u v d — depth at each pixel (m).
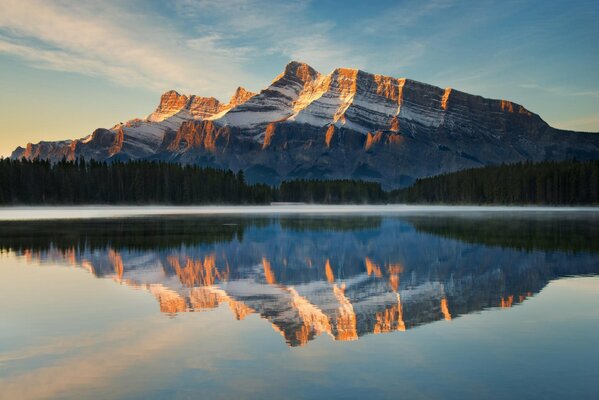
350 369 11.70
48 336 14.38
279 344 13.61
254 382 10.91
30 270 27.05
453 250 36.16
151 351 12.99
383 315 16.92
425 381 10.96
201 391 10.43
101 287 22.11
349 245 39.84
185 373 11.45
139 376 11.26
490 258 31.72
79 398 10.13
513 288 21.77
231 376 11.26
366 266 28.70
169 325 15.59
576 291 20.98
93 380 11.04
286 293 20.73
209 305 18.47
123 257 32.38
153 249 36.81
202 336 14.39
